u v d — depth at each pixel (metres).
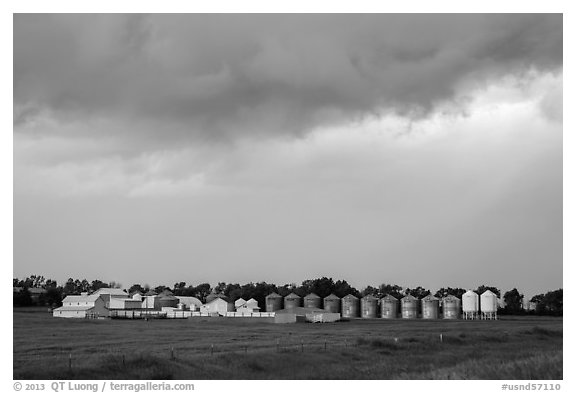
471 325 147.75
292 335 102.75
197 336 98.56
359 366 62.09
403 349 76.06
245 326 134.88
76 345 79.06
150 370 51.97
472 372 53.81
